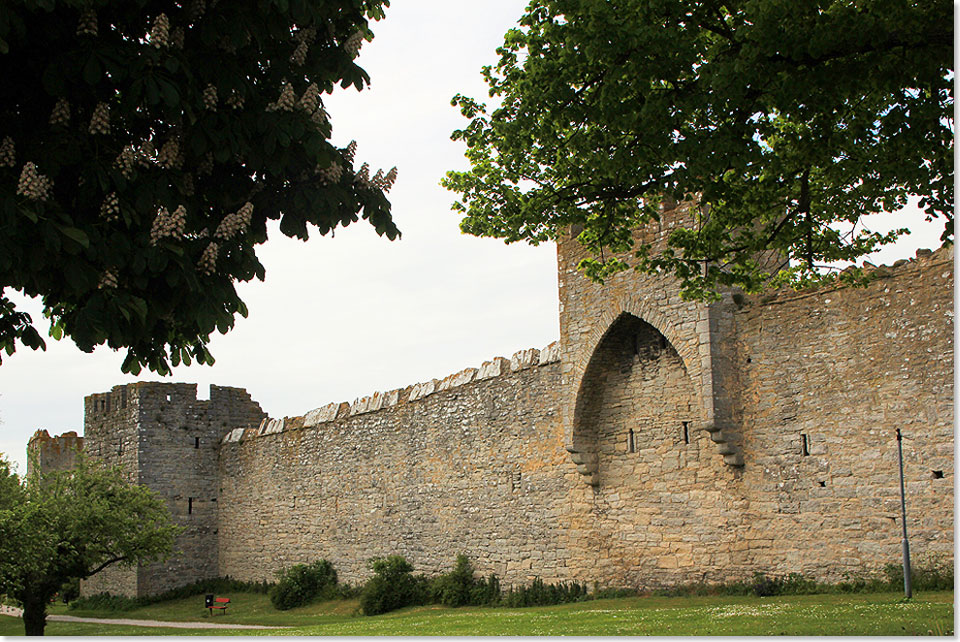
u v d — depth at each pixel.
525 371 25.62
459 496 27.52
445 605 26.16
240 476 38.25
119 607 36.88
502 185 14.52
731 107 11.45
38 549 24.52
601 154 12.72
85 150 8.04
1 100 8.27
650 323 21.48
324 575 32.56
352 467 32.31
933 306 17.19
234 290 8.59
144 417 38.47
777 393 19.58
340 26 9.56
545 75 12.66
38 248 7.39
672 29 11.55
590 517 23.23
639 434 22.31
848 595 17.03
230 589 37.41
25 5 7.31
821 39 10.62
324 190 8.77
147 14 8.61
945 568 16.45
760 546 19.55
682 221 20.92
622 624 15.57
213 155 8.91
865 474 17.91
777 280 17.25
